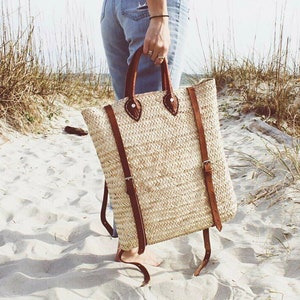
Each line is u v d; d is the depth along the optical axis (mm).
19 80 5188
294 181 2824
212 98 1805
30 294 1864
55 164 4066
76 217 2703
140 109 1700
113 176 1695
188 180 1769
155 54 1694
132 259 2027
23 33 5250
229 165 3416
